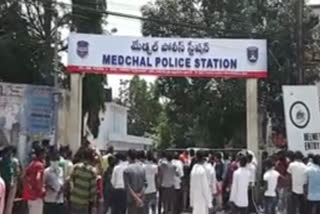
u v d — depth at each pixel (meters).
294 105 22.11
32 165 15.45
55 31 31.86
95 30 34.03
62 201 15.52
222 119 34.94
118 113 70.69
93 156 14.80
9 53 31.27
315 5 40.97
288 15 32.12
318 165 18.25
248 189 17.41
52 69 31.92
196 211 16.66
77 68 24.08
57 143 24.62
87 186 13.85
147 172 19.12
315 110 22.05
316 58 32.94
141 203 16.70
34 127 24.30
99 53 24.12
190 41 24.30
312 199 18.11
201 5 34.84
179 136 48.09
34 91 24.39
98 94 35.31
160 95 36.25
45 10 33.19
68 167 16.22
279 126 33.84
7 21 32.09
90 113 35.88
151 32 35.09
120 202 17.81
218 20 33.53
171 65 24.28
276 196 19.36
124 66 24.17
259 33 32.03
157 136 74.94
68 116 25.69
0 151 16.77
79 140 24.95
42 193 15.33
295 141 22.03
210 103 34.72
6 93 24.12
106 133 63.72
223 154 24.91
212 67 24.39
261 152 27.50
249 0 33.47
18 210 15.62
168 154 21.02
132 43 24.20
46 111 24.56
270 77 32.19
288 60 31.86
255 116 25.47
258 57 24.47
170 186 20.80
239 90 33.34
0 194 7.05
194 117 37.41
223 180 21.98
